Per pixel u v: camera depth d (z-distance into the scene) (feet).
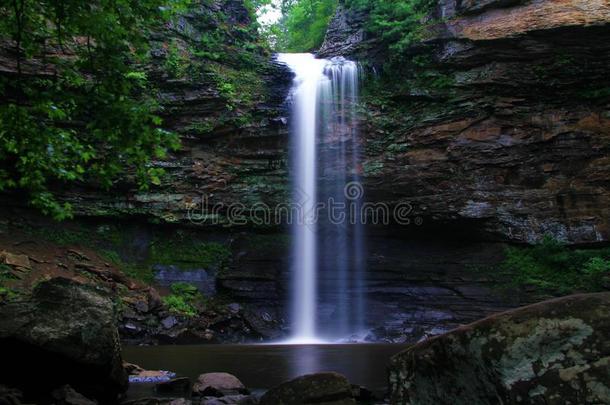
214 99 75.41
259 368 35.94
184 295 67.62
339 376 19.47
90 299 23.70
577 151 72.28
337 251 74.74
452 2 75.25
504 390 9.45
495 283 67.21
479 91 73.61
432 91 75.61
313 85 80.38
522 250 70.69
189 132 75.31
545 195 71.72
